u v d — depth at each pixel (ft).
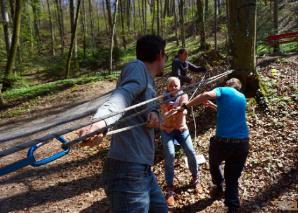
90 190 20.45
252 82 24.43
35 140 5.72
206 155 20.81
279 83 26.40
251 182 17.49
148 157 8.84
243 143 14.83
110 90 56.13
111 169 8.64
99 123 6.97
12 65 71.00
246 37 24.12
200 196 17.26
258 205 15.85
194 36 117.60
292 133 20.63
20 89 65.82
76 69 104.58
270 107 23.43
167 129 17.30
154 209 9.30
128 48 129.59
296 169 17.74
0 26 97.45
